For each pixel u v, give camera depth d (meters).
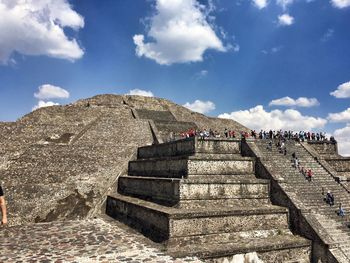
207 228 13.93
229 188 16.25
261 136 26.56
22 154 24.50
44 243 12.84
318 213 15.80
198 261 10.18
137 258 10.40
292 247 13.97
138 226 16.16
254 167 18.19
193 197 15.48
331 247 13.58
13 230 15.76
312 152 22.14
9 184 20.89
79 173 23.31
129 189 21.62
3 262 10.05
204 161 16.98
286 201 16.03
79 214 20.36
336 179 19.27
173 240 13.16
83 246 12.27
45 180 21.92
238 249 13.03
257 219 15.01
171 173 18.39
